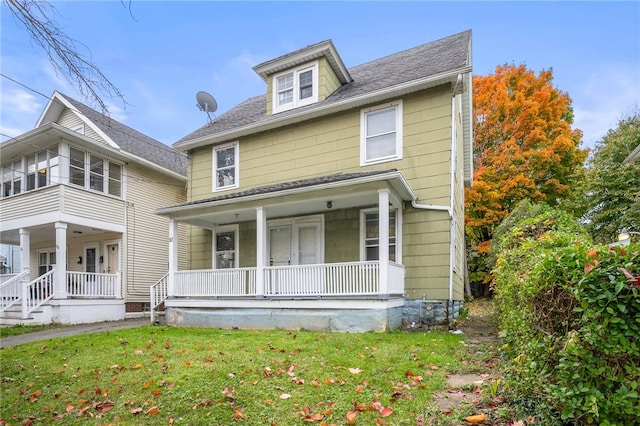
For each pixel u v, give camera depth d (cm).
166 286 1159
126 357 536
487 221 1603
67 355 575
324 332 742
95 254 1384
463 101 1246
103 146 1214
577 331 234
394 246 892
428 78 852
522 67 1872
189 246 1223
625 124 1667
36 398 405
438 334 707
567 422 243
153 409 346
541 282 267
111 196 1269
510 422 278
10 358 586
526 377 273
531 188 1580
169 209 996
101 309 1187
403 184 769
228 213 979
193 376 423
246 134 1141
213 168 1203
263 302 855
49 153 1181
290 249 1035
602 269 226
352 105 969
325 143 1020
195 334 756
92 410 363
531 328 286
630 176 1355
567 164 1661
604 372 224
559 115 1777
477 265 1756
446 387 376
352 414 309
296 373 427
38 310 1051
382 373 423
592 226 1383
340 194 796
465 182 1587
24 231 1205
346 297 767
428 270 847
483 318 1064
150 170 1431
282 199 867
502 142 1761
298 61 1127
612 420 220
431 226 855
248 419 318
